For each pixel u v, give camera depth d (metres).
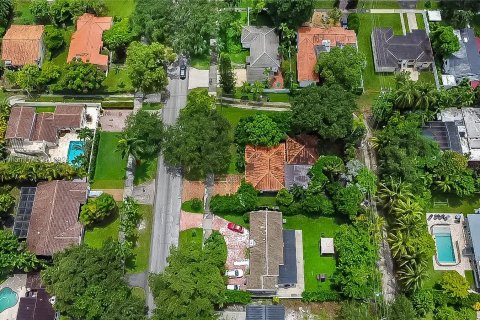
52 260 93.56
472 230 95.50
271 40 112.94
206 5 113.06
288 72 110.19
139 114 102.31
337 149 104.62
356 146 105.81
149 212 99.94
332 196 97.69
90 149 103.88
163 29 112.38
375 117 105.62
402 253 89.31
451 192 100.75
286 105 109.75
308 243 97.38
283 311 89.31
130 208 95.94
